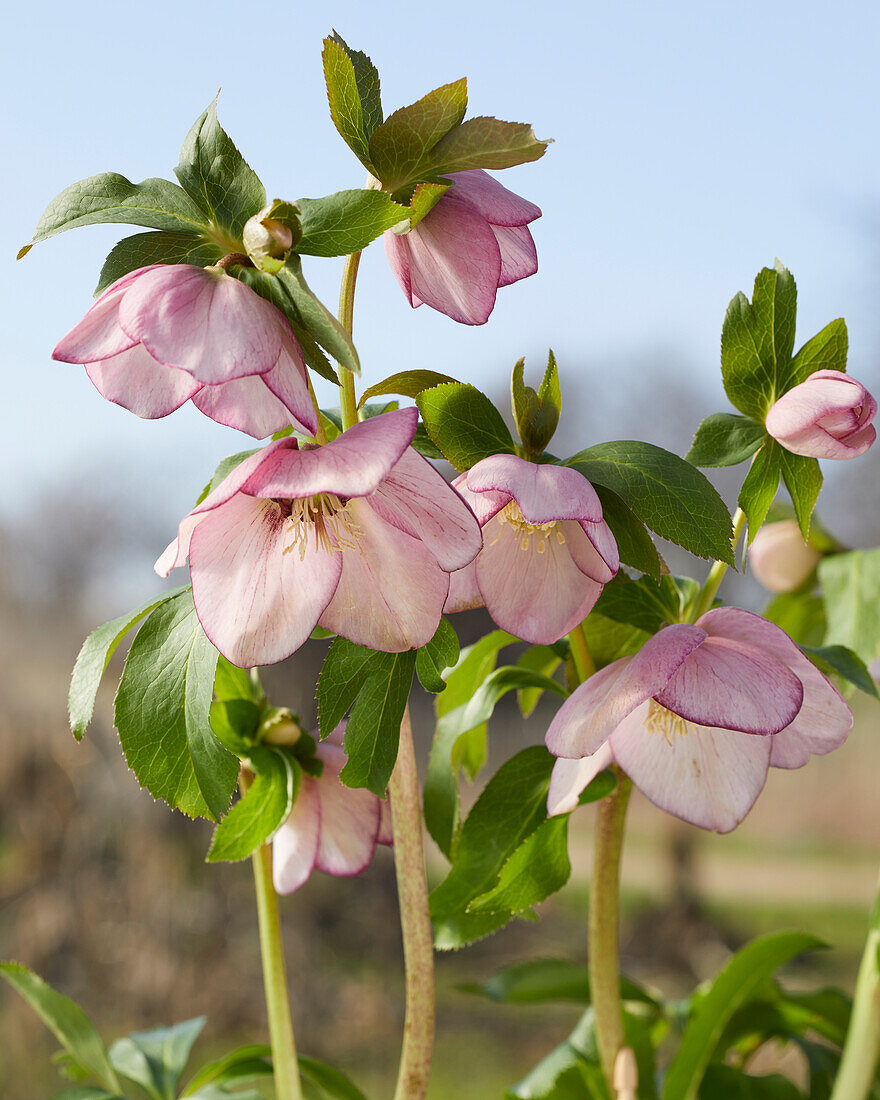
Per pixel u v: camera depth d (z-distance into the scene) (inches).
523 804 23.9
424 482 20.6
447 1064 80.8
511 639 26.2
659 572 22.2
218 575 21.1
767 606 31.1
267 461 20.2
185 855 92.7
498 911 23.3
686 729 22.5
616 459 22.2
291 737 24.4
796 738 22.6
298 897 92.6
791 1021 28.3
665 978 98.1
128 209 21.5
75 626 109.3
